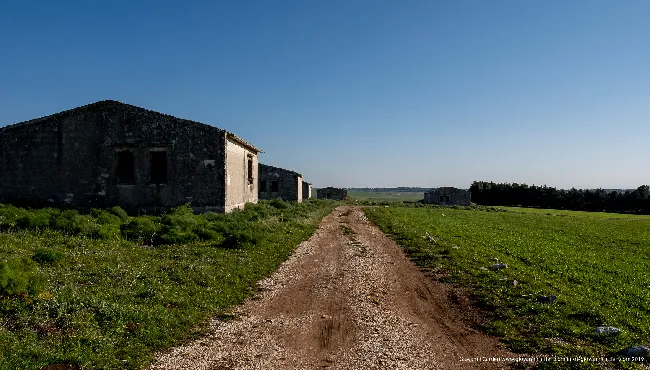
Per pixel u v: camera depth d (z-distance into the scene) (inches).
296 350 360.8
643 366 332.2
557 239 1237.1
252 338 382.9
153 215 1069.1
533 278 640.4
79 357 301.9
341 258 780.6
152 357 329.4
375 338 394.9
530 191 4151.1
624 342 382.3
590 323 436.1
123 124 1083.3
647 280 669.9
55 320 349.4
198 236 789.2
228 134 1112.8
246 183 1354.6
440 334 410.6
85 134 1080.2
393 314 470.0
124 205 1075.9
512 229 1487.5
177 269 551.2
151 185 1078.4
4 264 384.8
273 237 896.9
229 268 603.2
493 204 4318.4
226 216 1026.1
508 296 524.1
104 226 733.9
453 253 816.9
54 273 472.1
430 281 623.2
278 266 681.6
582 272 718.5
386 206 2972.4
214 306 457.1
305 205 2079.2
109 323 362.0
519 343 382.6
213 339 375.6
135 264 560.1
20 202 1055.6
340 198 4111.7
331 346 372.8
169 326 382.0
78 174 1076.5
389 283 607.8
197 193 1087.0
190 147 1087.6
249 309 465.7
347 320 443.8
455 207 3164.4
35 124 1081.4
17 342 306.3
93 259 557.9
